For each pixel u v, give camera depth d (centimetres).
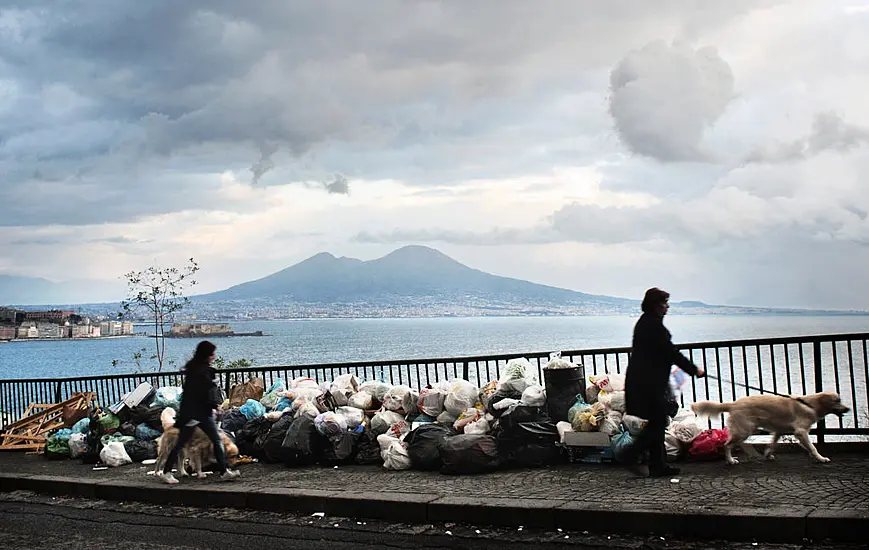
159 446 1114
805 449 903
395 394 1144
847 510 659
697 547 657
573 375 1012
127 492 1060
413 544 734
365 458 1097
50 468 1292
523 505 771
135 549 780
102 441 1304
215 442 1061
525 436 976
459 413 1091
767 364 4169
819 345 959
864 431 932
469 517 794
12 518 988
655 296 869
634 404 860
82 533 873
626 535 707
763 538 659
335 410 1184
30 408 1661
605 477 882
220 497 973
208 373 1074
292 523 856
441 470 992
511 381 1051
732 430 893
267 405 1334
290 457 1129
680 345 1022
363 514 861
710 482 812
